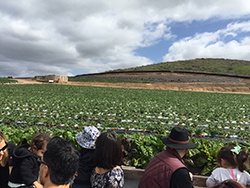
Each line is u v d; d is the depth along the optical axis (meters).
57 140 2.71
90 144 4.35
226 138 16.94
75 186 4.27
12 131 10.88
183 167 3.53
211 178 4.56
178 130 3.87
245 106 38.56
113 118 22.11
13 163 4.58
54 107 27.69
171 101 40.56
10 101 31.80
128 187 7.17
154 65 159.50
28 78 94.00
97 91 56.19
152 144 8.94
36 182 4.43
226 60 169.50
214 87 79.06
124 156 8.64
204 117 24.48
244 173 4.50
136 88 72.06
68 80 86.69
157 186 3.52
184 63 161.50
